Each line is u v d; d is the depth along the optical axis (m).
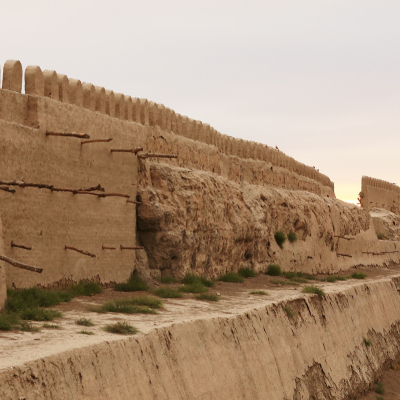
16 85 11.78
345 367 16.94
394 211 53.59
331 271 29.17
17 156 11.23
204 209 18.06
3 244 9.84
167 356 9.16
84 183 13.44
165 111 17.95
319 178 34.59
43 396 6.56
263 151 26.22
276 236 24.27
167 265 16.36
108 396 7.48
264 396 11.45
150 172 16.59
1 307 9.57
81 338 8.12
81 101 13.60
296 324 14.87
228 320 11.48
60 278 12.62
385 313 23.94
